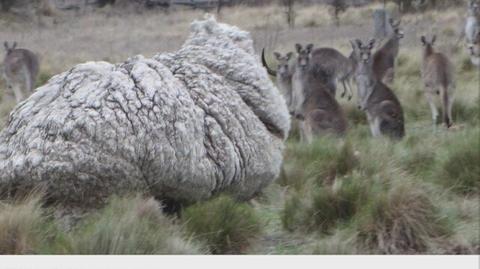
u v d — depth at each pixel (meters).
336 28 100.75
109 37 102.19
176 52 22.75
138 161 19.22
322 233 21.09
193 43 22.94
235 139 20.83
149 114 19.30
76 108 19.09
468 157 26.14
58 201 19.23
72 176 18.78
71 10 136.50
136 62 20.23
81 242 17.73
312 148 29.55
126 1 141.88
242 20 116.56
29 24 116.81
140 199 19.25
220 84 21.30
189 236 19.33
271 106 22.69
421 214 20.38
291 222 21.42
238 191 21.62
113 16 133.38
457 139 30.58
